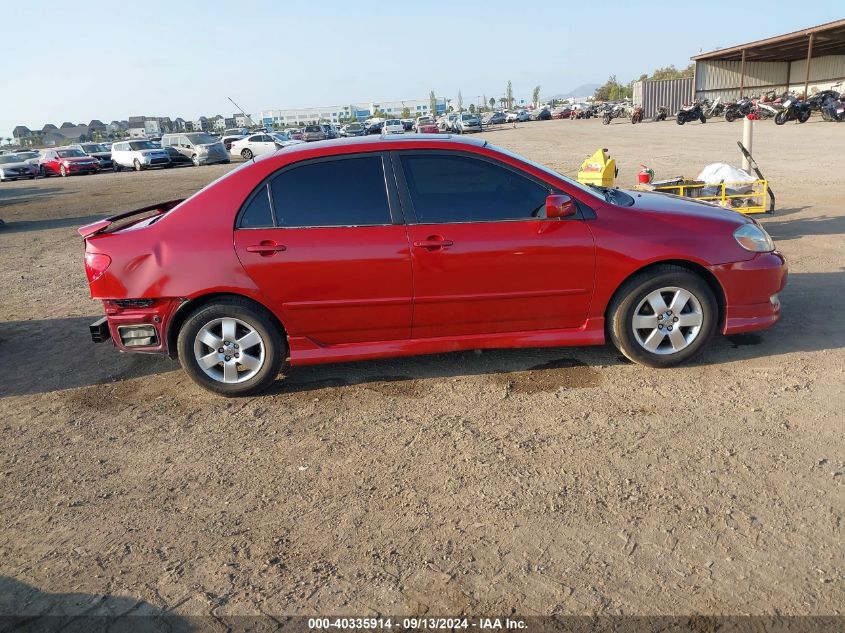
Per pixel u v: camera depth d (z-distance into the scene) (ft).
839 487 9.69
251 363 14.01
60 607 8.31
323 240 13.32
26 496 10.97
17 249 36.19
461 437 11.96
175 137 110.63
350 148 13.73
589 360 15.06
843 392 12.67
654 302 13.82
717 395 12.92
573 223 13.51
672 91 155.33
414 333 14.06
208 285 13.29
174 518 10.09
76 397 14.97
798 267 21.53
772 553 8.41
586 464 10.77
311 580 8.53
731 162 51.11
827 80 142.31
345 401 13.82
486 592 8.11
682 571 8.21
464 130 162.50
